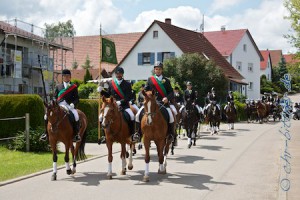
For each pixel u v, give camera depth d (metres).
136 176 11.29
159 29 45.66
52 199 8.79
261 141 20.69
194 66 38.12
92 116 21.06
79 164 13.41
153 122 10.62
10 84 32.75
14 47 33.72
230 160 14.19
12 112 17.28
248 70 62.09
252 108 38.47
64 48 38.16
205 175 11.43
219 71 38.59
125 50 52.03
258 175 11.44
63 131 10.88
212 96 24.97
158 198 8.84
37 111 17.41
